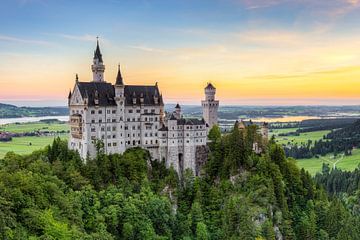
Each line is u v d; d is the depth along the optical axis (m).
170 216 197.50
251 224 192.25
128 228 178.38
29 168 193.12
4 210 139.12
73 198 174.25
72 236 148.25
